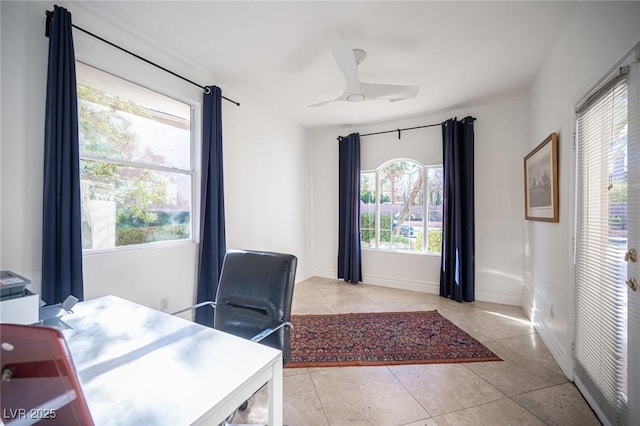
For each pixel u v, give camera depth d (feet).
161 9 6.24
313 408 5.40
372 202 14.65
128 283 7.15
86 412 1.70
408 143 13.55
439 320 9.70
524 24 6.68
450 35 7.14
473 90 10.36
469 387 6.01
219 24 6.76
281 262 4.95
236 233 10.54
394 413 5.25
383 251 14.17
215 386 2.51
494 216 11.62
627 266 4.16
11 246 5.31
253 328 4.85
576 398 5.60
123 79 7.25
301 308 10.94
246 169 11.03
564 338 6.57
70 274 5.81
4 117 5.23
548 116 7.99
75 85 5.90
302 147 14.90
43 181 5.63
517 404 5.46
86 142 6.59
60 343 1.56
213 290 8.84
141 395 2.38
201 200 8.90
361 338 8.38
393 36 7.17
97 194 6.81
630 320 4.05
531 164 9.28
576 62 6.06
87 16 6.33
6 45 5.25
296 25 6.79
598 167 5.15
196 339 3.43
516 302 11.25
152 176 8.02
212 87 9.06
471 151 11.64
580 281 5.82
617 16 4.50
